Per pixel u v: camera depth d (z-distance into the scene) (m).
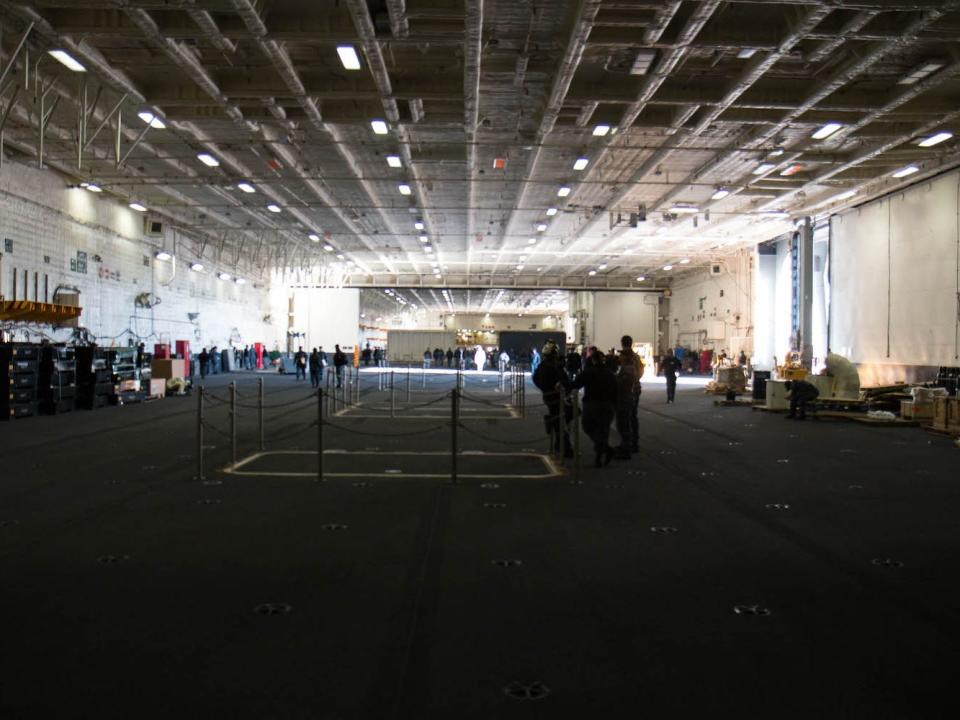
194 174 24.78
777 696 3.56
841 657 4.05
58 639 4.21
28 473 9.80
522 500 8.30
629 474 10.12
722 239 36.38
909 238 23.62
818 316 29.95
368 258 45.06
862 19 12.13
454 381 37.16
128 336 28.91
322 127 18.56
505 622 4.54
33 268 21.98
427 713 3.35
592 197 27.45
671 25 13.12
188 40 13.88
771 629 4.47
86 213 25.39
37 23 12.44
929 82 15.27
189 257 35.88
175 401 22.31
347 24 12.73
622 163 23.02
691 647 4.18
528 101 17.34
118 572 5.50
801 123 18.03
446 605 4.84
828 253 29.03
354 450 12.24
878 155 21.56
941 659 4.03
